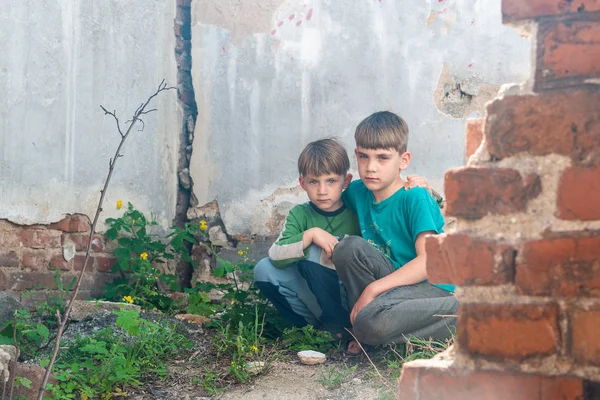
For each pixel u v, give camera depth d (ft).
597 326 3.81
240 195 16.15
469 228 4.09
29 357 9.52
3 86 12.54
